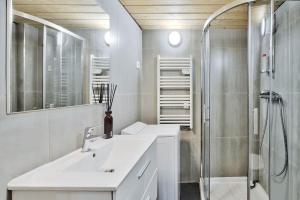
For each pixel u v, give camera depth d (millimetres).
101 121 1987
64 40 1427
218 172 2994
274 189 2111
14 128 1024
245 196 2627
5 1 979
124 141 1808
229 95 2965
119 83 2406
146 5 2506
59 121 1372
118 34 2350
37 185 962
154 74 3447
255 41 2254
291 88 2057
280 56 2107
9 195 983
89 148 1537
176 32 3367
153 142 1871
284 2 2084
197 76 3416
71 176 1056
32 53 1147
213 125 3008
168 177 2500
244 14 2436
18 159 1049
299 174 1986
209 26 2807
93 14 1771
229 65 2898
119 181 991
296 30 2008
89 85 1752
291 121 2055
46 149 1249
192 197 2926
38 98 1191
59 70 1377
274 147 2131
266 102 2201
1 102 957
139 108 3365
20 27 1065
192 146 3418
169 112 3434
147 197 1618
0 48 956
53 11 1315
